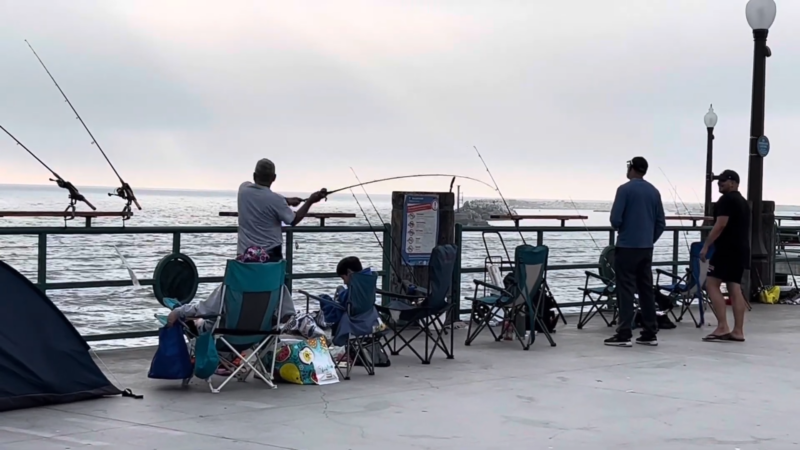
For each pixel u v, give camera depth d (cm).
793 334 998
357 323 722
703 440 544
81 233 785
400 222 968
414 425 569
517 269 866
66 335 627
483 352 856
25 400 593
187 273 845
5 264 608
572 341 930
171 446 508
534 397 659
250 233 754
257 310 663
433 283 780
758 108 1300
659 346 905
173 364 659
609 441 539
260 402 628
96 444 509
